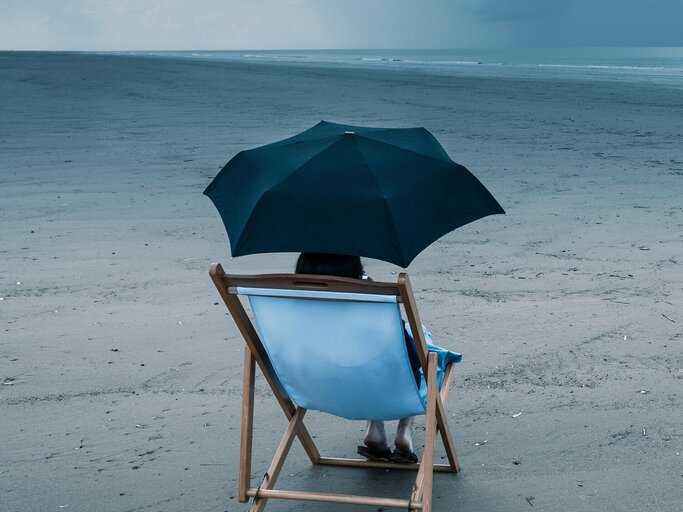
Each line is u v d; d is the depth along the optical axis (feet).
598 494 10.90
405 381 9.72
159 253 23.57
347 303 9.16
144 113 65.82
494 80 118.21
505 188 33.35
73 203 30.78
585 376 14.79
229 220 9.25
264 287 9.25
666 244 23.94
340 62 267.18
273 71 153.07
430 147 9.91
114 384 14.76
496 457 12.03
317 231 8.64
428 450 9.42
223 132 53.06
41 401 14.10
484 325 17.49
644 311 18.17
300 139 10.14
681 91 91.66
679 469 11.47
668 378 14.61
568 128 54.85
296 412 10.96
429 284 20.53
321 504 11.03
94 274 21.54
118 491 11.25
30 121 59.41
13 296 19.81
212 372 15.23
